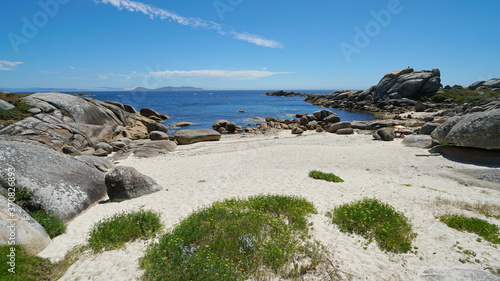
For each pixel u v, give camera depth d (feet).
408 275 17.38
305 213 26.91
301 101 351.05
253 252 19.08
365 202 29.17
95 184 34.06
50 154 32.81
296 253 19.45
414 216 27.48
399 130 96.53
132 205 31.09
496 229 24.11
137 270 17.80
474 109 121.19
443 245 21.44
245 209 27.50
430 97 221.66
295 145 74.84
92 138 76.84
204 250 18.74
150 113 143.64
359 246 21.06
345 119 163.12
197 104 281.54
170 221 26.04
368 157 59.72
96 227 24.16
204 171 49.98
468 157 53.62
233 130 116.37
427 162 54.65
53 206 26.37
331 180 41.32
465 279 16.58
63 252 20.56
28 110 73.20
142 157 64.59
